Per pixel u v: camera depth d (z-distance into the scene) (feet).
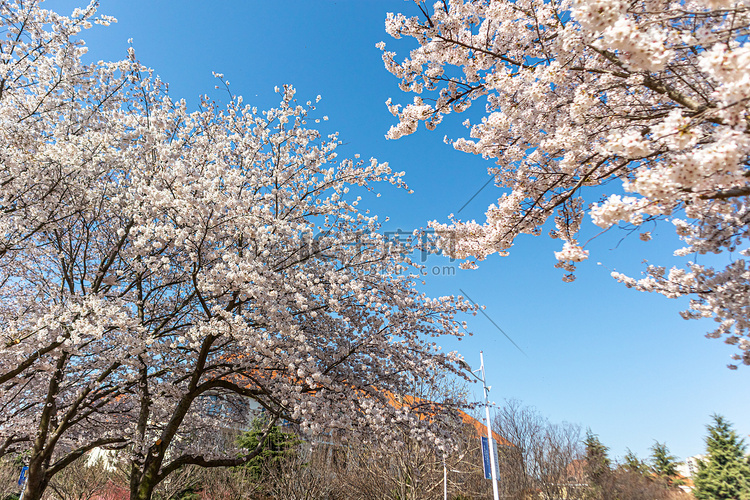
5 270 27.48
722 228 17.13
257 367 24.91
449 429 27.20
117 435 29.86
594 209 9.71
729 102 7.61
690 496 101.24
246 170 27.89
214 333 20.44
